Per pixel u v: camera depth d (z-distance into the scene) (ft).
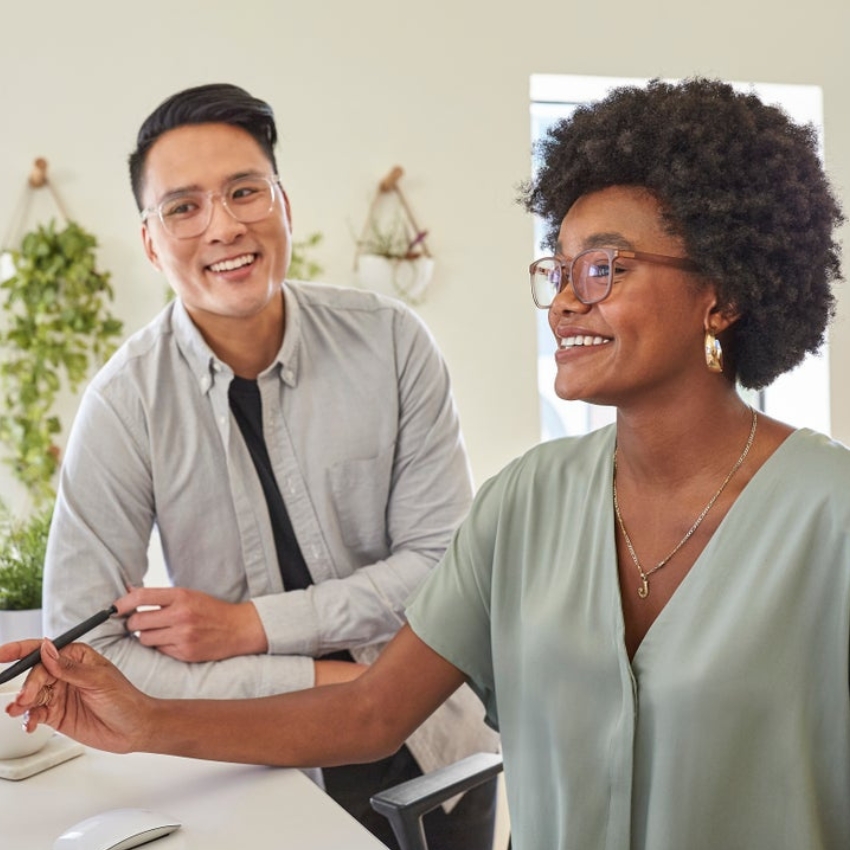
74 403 10.93
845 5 13.21
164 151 5.54
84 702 4.13
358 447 6.08
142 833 3.73
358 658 6.11
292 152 11.40
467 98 11.91
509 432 12.30
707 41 12.67
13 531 8.43
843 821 3.40
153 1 10.87
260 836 3.82
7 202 10.62
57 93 10.68
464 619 4.24
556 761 3.77
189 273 5.60
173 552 5.98
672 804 3.44
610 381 3.56
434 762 6.03
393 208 11.74
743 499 3.52
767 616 3.36
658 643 3.52
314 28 11.37
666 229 3.50
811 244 3.64
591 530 3.84
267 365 5.96
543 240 4.05
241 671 5.53
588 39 12.25
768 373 3.77
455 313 12.02
